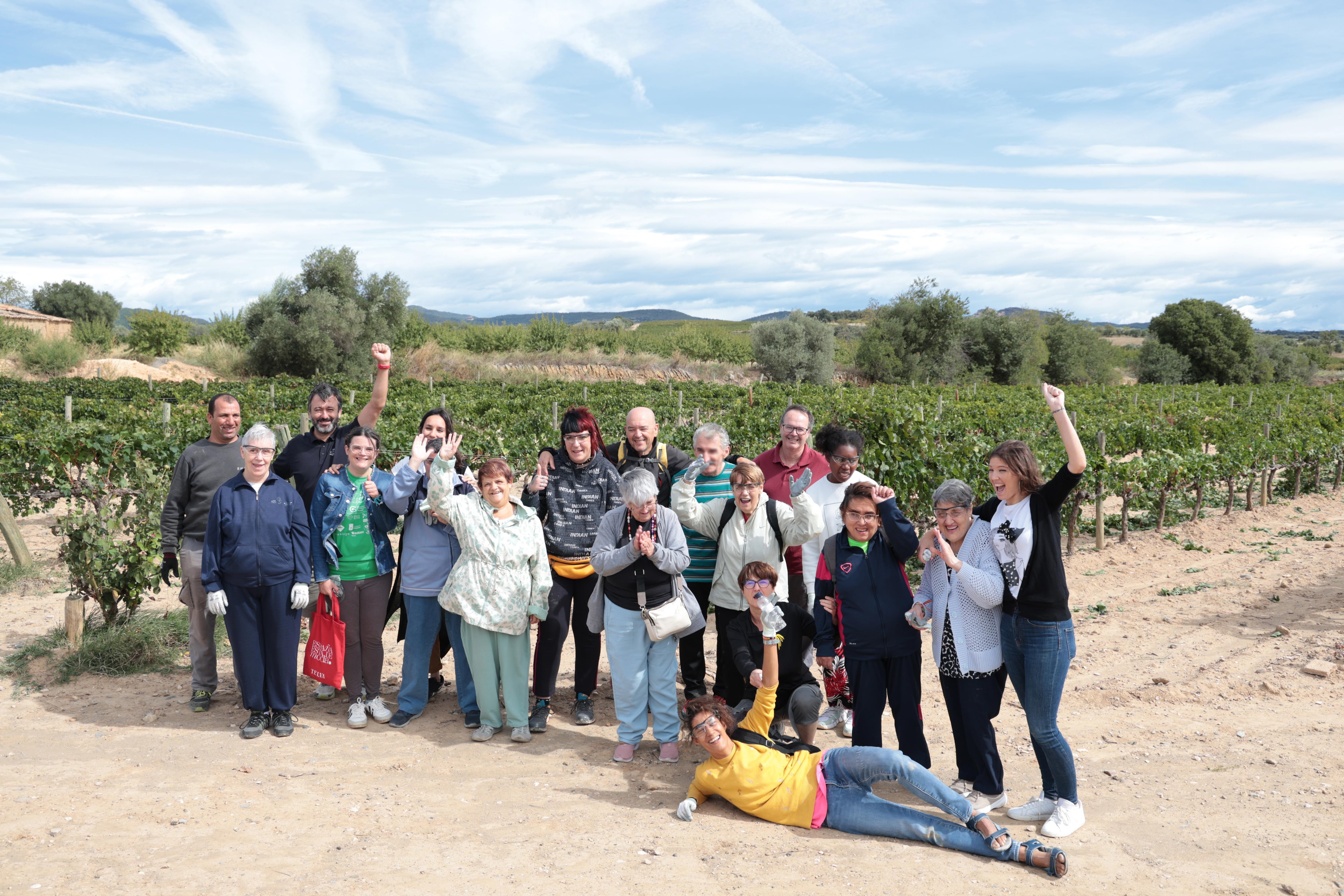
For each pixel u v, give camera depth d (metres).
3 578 7.76
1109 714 5.11
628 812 3.84
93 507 8.12
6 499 8.70
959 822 3.51
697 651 5.07
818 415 15.12
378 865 3.29
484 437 12.52
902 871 3.24
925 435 9.19
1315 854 3.35
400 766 4.37
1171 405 21.03
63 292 68.88
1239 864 3.29
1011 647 3.61
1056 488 3.50
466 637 4.66
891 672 3.99
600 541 4.52
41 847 3.39
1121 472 10.04
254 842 3.48
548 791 4.09
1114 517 11.98
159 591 6.41
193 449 5.07
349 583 4.90
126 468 8.84
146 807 3.79
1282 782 4.04
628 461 5.27
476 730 4.79
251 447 4.60
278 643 4.69
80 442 8.77
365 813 3.79
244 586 4.60
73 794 3.90
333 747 4.62
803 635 4.54
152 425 10.33
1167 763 4.36
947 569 3.77
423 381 34.66
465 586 4.60
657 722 4.50
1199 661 6.03
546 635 4.87
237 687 5.57
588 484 5.05
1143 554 9.78
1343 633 6.47
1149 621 7.10
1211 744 4.59
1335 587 7.89
